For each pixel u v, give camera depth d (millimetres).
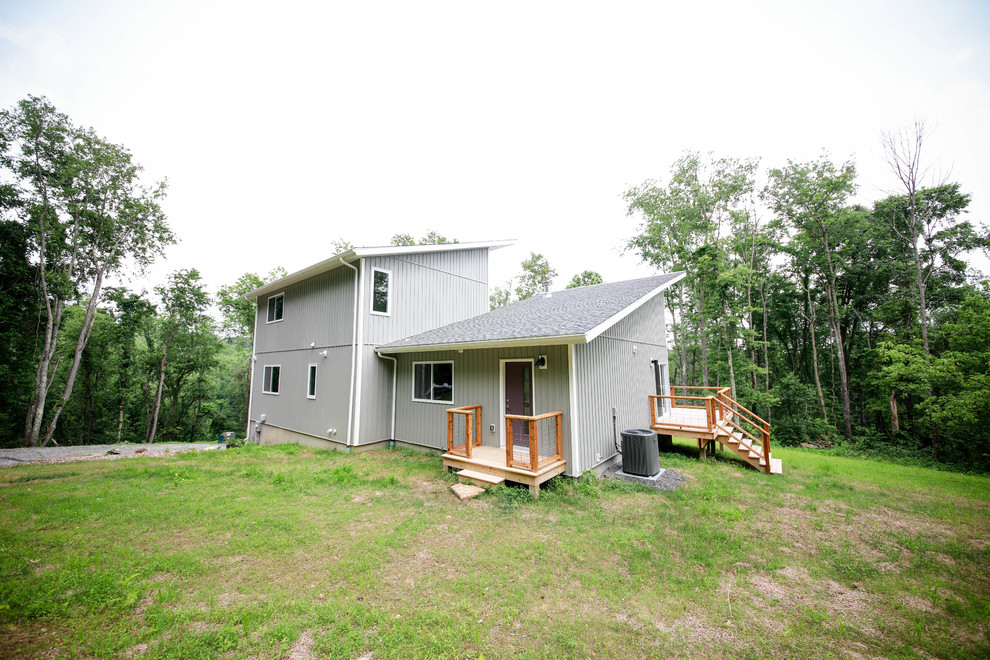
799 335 23219
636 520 5383
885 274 19375
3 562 3777
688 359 26188
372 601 3363
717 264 18547
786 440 17141
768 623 3195
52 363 19203
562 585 3729
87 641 2699
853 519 5629
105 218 17391
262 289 14406
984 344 12906
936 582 3896
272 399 14008
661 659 2756
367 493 6441
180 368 25094
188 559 3990
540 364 7742
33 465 8945
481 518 5387
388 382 10977
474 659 2688
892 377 14688
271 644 2758
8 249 16094
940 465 13047
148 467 8430
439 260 12820
